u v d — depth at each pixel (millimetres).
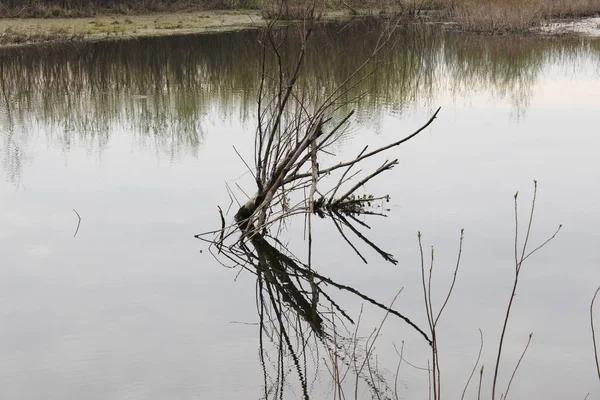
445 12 29797
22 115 14758
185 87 17250
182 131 13156
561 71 18547
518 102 15039
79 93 16656
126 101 15953
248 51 21656
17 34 23766
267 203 8430
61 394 5379
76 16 28438
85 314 6598
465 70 18922
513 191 9516
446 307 6609
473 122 13289
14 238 8305
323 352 5984
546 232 8188
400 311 6625
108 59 20828
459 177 10078
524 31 25578
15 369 5695
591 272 7219
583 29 25719
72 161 11344
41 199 9578
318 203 9117
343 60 19844
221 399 5297
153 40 23953
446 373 5578
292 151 8609
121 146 12250
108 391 5418
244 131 13000
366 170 10328
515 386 5387
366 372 5645
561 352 5828
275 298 7023
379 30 25656
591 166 10523
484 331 6168
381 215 8836
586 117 13602
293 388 5430
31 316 6559
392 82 17234
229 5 31344
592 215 8656
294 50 21656
